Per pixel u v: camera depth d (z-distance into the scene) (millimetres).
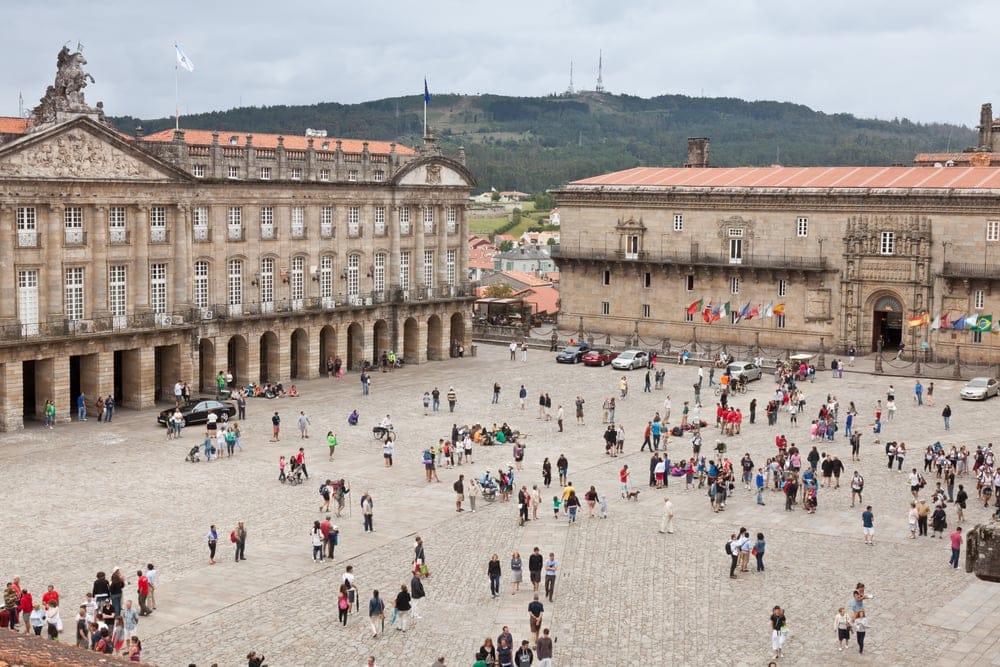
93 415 85750
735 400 92500
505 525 57594
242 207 97938
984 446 74688
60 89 81188
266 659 40250
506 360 117562
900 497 62406
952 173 115750
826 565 51094
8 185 78125
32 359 80750
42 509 59094
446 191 117688
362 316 109562
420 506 61031
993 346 107625
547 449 74875
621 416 86250
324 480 66250
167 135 114375
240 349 98938
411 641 42188
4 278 78812
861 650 40688
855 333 115625
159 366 94625
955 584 48312
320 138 133625
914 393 94688
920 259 110375
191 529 56094
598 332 132500
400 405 90750
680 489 64938
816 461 65438
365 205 109625
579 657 40688
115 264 86812
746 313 117562
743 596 47156
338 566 50906
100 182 84000
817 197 115562
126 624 41250
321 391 97875
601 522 58156
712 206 122375
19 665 8555
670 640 42344
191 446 75000
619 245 129500
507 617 44781
